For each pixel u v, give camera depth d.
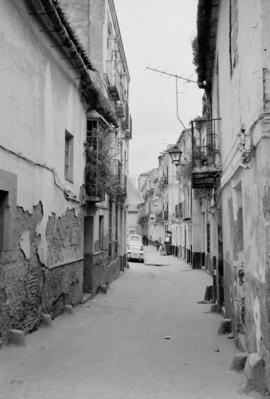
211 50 11.78
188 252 31.45
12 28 7.52
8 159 7.34
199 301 13.88
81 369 6.37
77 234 12.39
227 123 9.04
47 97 9.51
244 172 6.70
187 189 29.38
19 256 7.87
